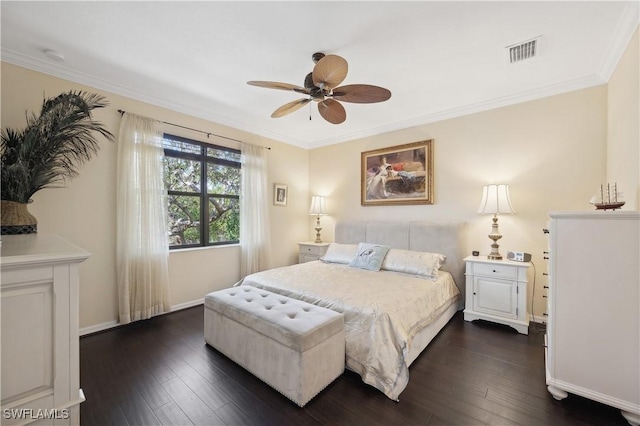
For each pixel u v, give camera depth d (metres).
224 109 3.46
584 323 1.57
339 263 3.66
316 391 1.72
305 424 1.51
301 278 2.81
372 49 2.17
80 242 2.60
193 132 3.47
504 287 2.75
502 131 3.12
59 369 0.97
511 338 2.54
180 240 3.48
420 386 1.83
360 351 1.92
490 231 3.21
